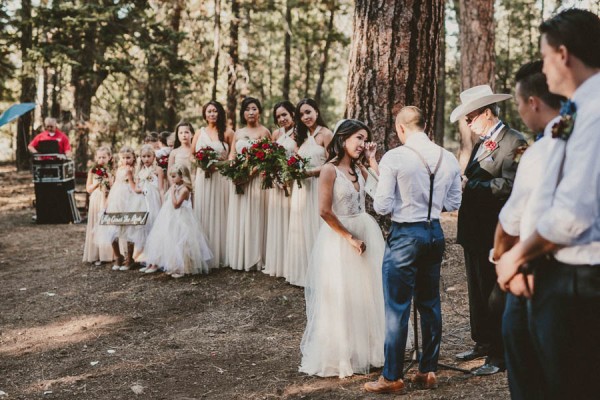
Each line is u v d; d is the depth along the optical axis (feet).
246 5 71.05
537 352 7.84
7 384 15.46
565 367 7.49
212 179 25.93
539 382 8.49
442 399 12.83
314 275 15.40
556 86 7.50
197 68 77.10
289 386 14.39
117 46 60.18
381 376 13.53
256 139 25.11
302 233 22.44
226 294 22.68
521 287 7.66
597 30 7.20
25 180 67.00
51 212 41.04
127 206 26.50
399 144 21.39
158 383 15.03
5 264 29.40
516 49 110.52
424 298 13.46
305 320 19.58
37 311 21.99
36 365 16.83
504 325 8.66
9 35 64.75
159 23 58.65
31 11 65.51
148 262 25.58
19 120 78.89
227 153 26.48
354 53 21.83
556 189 7.41
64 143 42.34
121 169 26.78
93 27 54.70
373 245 15.40
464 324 18.15
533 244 7.20
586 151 6.88
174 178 25.00
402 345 13.15
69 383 15.29
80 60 57.06
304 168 21.95
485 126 14.05
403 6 20.88
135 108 81.56
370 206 21.97
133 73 69.77
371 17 21.20
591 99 7.06
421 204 12.88
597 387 7.39
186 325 19.88
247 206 24.77
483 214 13.99
